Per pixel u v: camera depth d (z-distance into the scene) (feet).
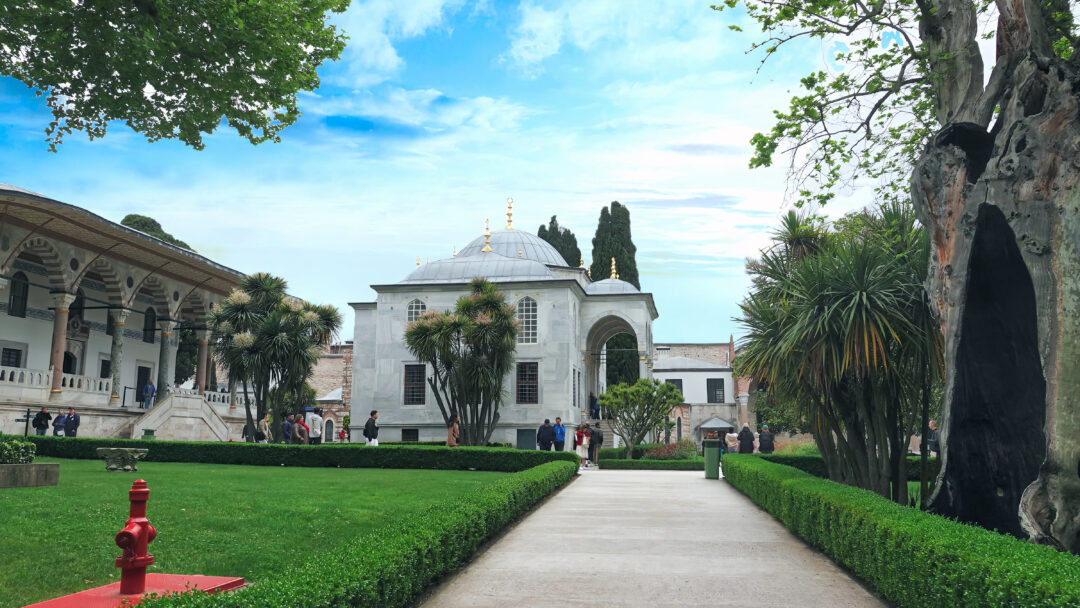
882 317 34.37
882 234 39.68
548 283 135.33
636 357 183.21
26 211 90.74
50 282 107.96
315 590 14.10
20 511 31.83
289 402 129.39
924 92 35.58
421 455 76.07
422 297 139.44
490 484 38.32
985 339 27.55
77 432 100.68
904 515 22.29
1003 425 26.96
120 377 118.73
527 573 25.59
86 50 36.06
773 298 43.16
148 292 136.77
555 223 210.59
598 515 41.29
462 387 107.55
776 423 116.67
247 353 99.66
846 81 34.91
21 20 34.14
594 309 149.59
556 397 131.85
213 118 41.22
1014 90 27.09
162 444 79.10
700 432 196.95
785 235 53.31
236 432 133.39
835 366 36.09
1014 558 15.55
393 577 18.13
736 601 21.75
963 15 30.83
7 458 42.09
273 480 54.49
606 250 192.13
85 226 97.25
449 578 24.82
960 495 27.17
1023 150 26.12
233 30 36.73
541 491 46.57
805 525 31.55
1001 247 27.37
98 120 40.83
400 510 37.55
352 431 142.41
